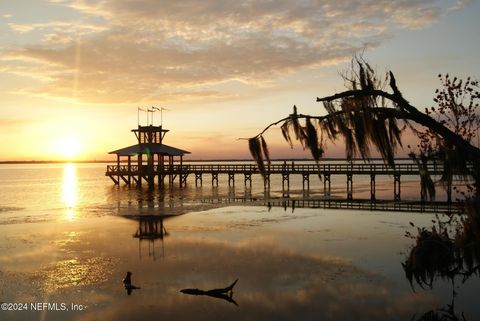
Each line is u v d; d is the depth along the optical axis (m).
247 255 22.66
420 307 14.25
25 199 57.84
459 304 13.97
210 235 28.59
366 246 24.19
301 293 16.56
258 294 16.55
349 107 4.21
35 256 22.89
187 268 20.31
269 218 36.28
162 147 66.44
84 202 52.12
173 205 46.75
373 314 14.09
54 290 17.25
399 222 32.25
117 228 31.86
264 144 4.47
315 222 33.62
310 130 4.28
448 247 4.57
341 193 61.72
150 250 24.19
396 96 4.14
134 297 16.36
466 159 4.26
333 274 18.84
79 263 21.38
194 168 69.44
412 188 76.06
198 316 14.48
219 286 17.59
